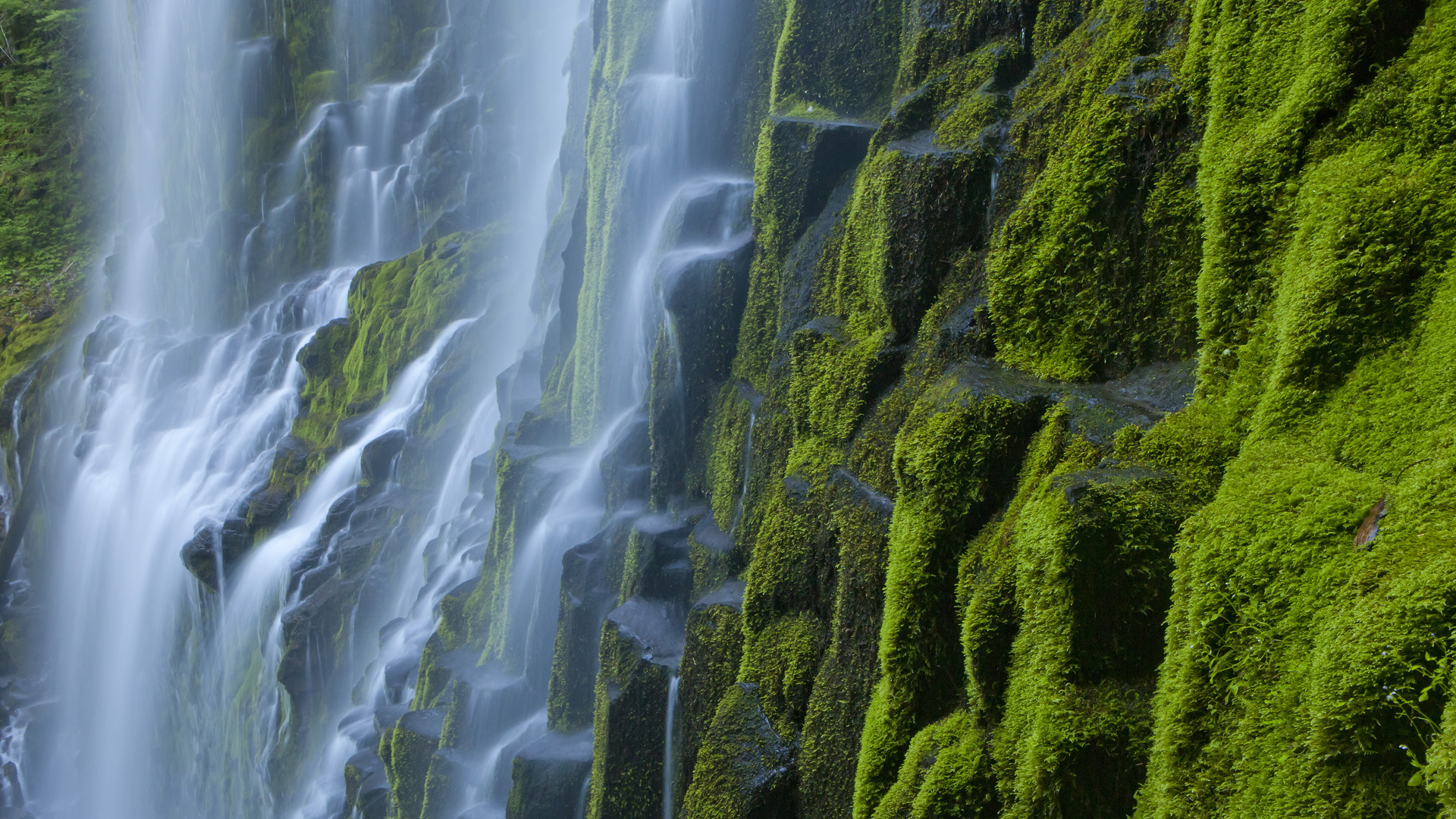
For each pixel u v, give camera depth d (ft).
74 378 66.08
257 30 67.36
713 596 18.57
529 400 34.47
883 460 14.79
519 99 55.01
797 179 19.63
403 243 58.90
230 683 44.11
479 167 55.42
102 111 81.15
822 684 15.10
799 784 15.34
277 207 65.77
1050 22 15.07
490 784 24.94
